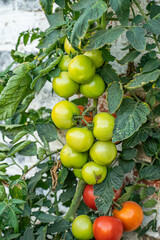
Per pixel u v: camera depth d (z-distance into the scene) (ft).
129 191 3.42
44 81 3.15
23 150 3.64
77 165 3.19
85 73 2.94
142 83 2.91
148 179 3.50
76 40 2.78
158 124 3.55
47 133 3.55
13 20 4.41
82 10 2.80
